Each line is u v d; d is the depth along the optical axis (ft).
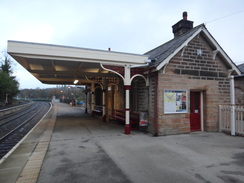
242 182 9.32
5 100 105.29
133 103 28.22
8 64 123.44
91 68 29.50
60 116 44.42
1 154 17.24
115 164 11.90
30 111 70.33
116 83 37.22
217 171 10.73
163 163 12.05
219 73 24.77
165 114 20.93
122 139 18.90
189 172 10.61
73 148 15.65
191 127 23.61
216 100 24.11
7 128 32.76
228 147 15.87
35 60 22.29
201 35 23.80
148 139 18.88
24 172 10.52
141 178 9.87
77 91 189.67
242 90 35.94
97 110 46.73
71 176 10.12
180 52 22.25
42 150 14.96
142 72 23.04
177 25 28.84
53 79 41.06
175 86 21.68
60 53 18.42
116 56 20.72
